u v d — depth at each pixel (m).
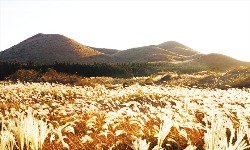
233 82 24.92
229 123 4.55
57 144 5.75
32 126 4.43
